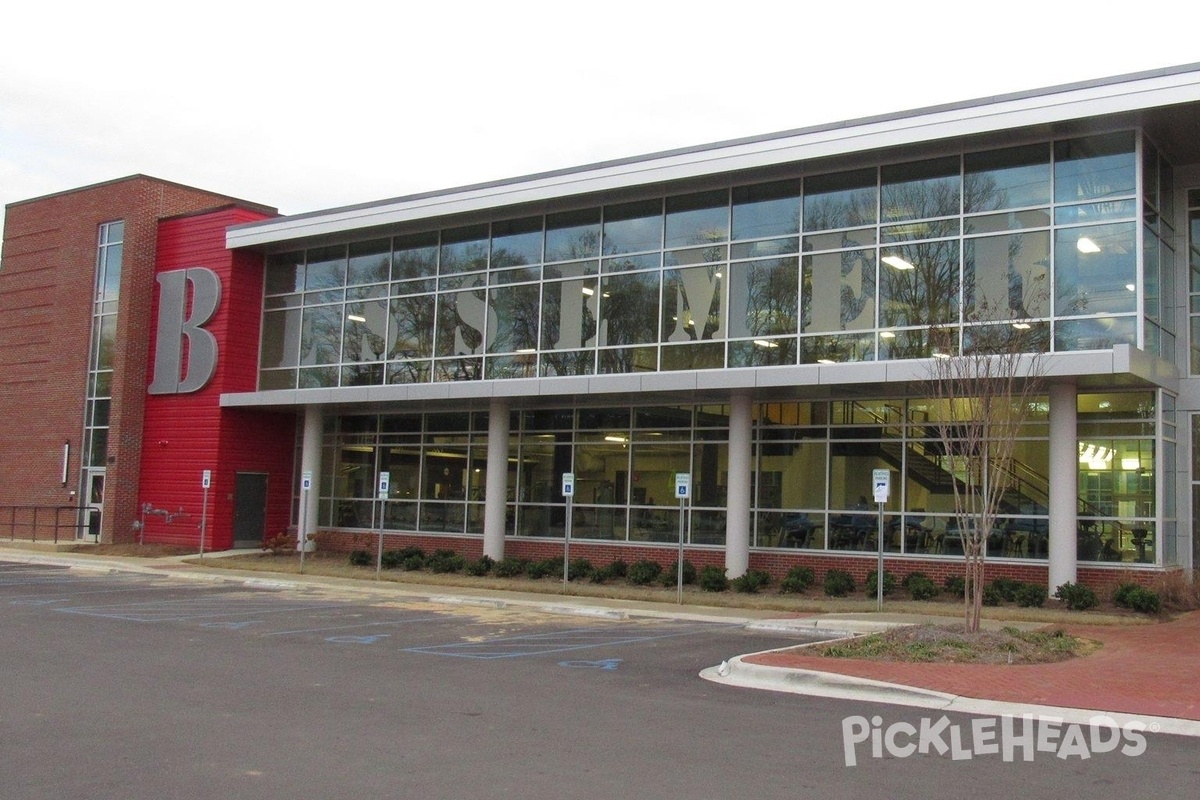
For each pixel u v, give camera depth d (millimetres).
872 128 21266
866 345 22000
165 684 11016
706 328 24016
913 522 22547
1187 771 7953
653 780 7359
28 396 36312
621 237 25578
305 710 9750
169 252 33719
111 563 28109
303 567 26953
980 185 21156
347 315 30469
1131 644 14844
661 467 25969
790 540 23969
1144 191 19922
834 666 12289
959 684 11312
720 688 11578
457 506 29516
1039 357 18328
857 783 7422
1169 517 20812
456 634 16094
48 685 10812
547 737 8750
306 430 31047
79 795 6785
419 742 8469
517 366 26797
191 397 32375
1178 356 21797
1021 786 7445
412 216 27844
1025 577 21047
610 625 17750
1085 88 19109
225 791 6918
